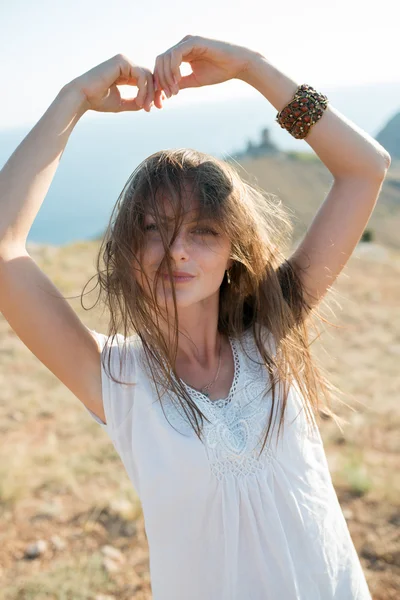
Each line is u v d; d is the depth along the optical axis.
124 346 1.68
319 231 1.86
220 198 1.59
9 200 1.59
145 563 3.53
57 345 1.61
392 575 3.37
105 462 4.76
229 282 1.83
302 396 1.83
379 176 1.81
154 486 1.58
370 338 8.80
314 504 1.71
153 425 1.60
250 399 1.70
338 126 1.80
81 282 11.46
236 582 1.60
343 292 12.31
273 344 1.81
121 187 1.66
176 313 1.55
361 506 4.05
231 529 1.58
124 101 1.87
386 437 5.18
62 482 4.38
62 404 6.00
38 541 3.69
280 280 1.90
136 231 1.57
